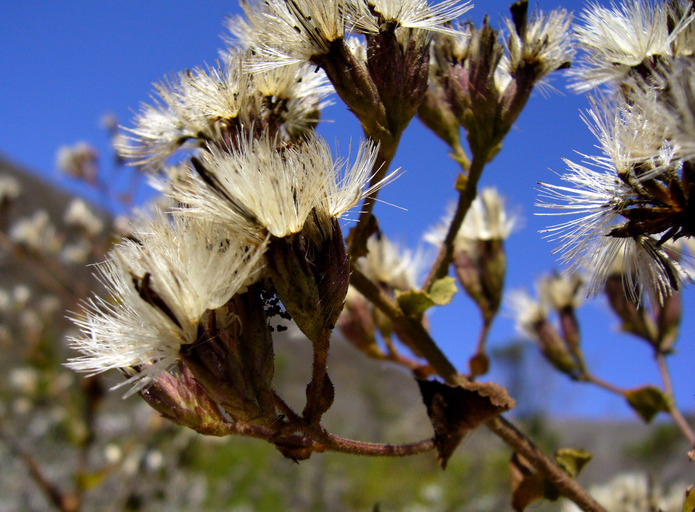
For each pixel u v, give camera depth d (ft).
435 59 0.25
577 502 0.24
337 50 0.21
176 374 0.19
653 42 0.19
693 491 0.19
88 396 0.71
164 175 0.24
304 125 0.23
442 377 0.24
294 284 0.18
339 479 1.39
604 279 0.19
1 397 1.02
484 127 0.24
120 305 0.19
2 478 0.90
